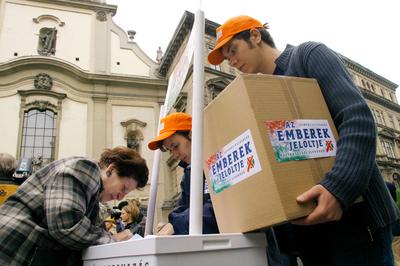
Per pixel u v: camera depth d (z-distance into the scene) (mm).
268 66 1521
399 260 3609
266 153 1013
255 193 1046
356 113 1082
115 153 1813
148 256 888
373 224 1146
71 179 1380
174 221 1695
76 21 15078
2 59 13234
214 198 1288
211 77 13102
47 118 13164
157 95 14898
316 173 1062
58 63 13625
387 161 21047
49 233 1306
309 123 1129
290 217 960
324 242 1319
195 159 1190
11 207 1382
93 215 1561
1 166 2400
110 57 15094
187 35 13898
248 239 1070
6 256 1256
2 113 12477
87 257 1277
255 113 1054
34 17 14336
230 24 1511
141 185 1859
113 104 14125
